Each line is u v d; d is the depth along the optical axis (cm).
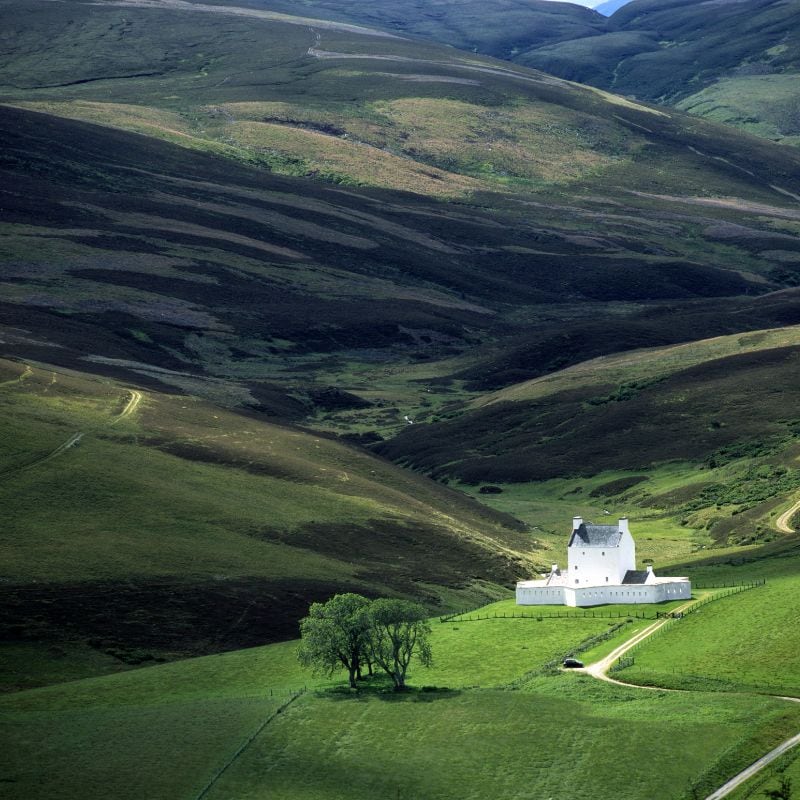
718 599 14600
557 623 14475
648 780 9794
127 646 15638
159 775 10175
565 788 9794
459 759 10331
